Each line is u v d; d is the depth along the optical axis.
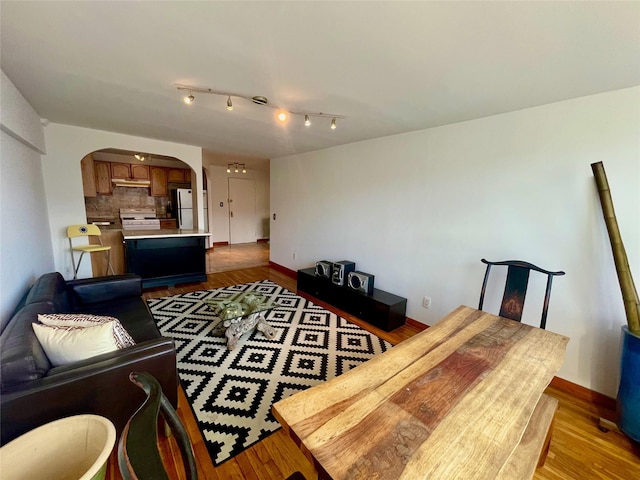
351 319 3.22
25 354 1.18
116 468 1.39
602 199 1.79
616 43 1.28
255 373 2.17
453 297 2.73
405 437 0.82
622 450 1.59
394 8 1.09
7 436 1.10
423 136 2.87
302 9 1.12
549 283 1.79
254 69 1.68
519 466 0.94
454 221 2.67
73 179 3.45
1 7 1.15
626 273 1.71
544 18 1.12
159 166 6.47
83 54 1.56
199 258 4.42
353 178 3.73
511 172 2.28
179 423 0.64
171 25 1.27
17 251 2.04
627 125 1.77
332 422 0.86
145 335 1.97
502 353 1.32
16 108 2.04
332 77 1.76
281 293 4.06
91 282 2.53
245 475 1.39
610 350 1.91
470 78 1.70
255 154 4.96
